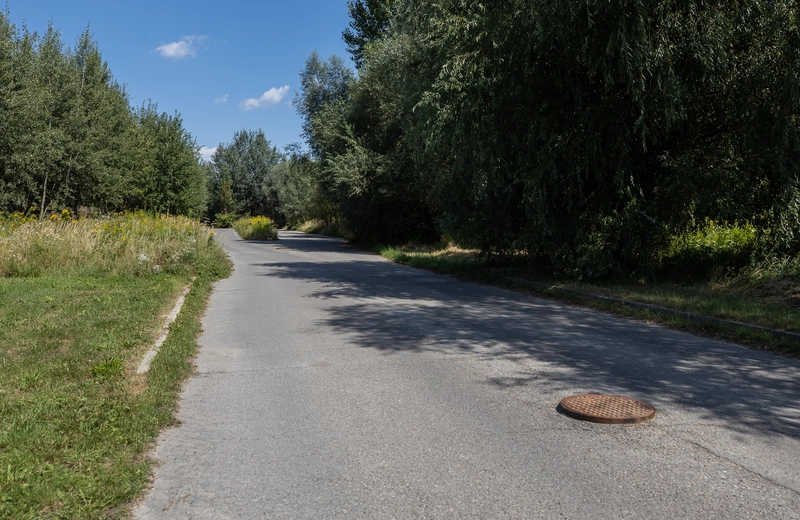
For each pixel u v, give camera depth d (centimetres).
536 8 1155
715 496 339
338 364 665
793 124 1130
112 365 595
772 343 743
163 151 3531
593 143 1235
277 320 967
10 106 2550
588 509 326
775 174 1171
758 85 1151
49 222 1666
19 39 2762
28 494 329
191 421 482
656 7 1110
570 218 1359
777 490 346
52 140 2853
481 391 554
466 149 1397
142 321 845
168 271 1500
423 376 609
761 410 493
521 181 1317
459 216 1678
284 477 374
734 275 1204
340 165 3127
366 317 985
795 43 1106
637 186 1260
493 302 1172
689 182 1165
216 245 2230
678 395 535
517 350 725
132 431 434
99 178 3206
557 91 1327
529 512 323
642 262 1286
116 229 1655
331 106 3616
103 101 3459
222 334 852
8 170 2650
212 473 381
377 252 3045
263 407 516
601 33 1166
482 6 1281
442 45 1382
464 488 354
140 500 343
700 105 1252
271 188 9644
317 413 498
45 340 721
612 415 470
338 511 328
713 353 707
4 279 1313
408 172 2989
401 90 1927
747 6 1113
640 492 345
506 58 1300
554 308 1087
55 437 413
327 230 5925
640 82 1123
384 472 379
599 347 742
